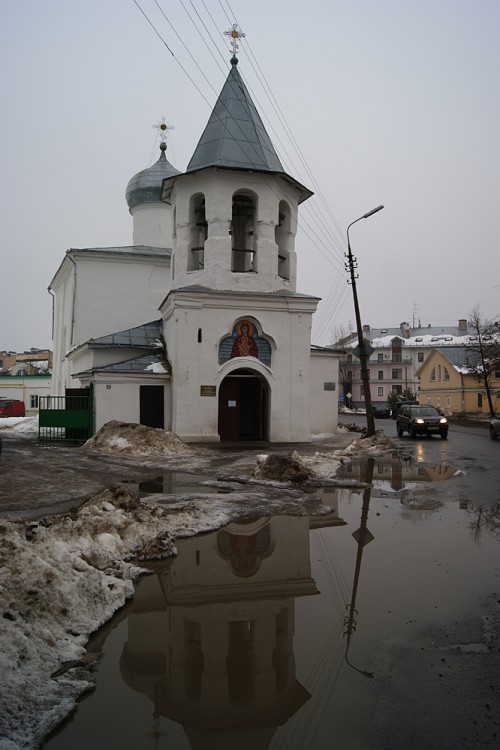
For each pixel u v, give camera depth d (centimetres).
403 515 995
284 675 428
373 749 337
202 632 512
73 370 3019
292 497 1153
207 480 1351
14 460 1683
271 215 2325
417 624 520
